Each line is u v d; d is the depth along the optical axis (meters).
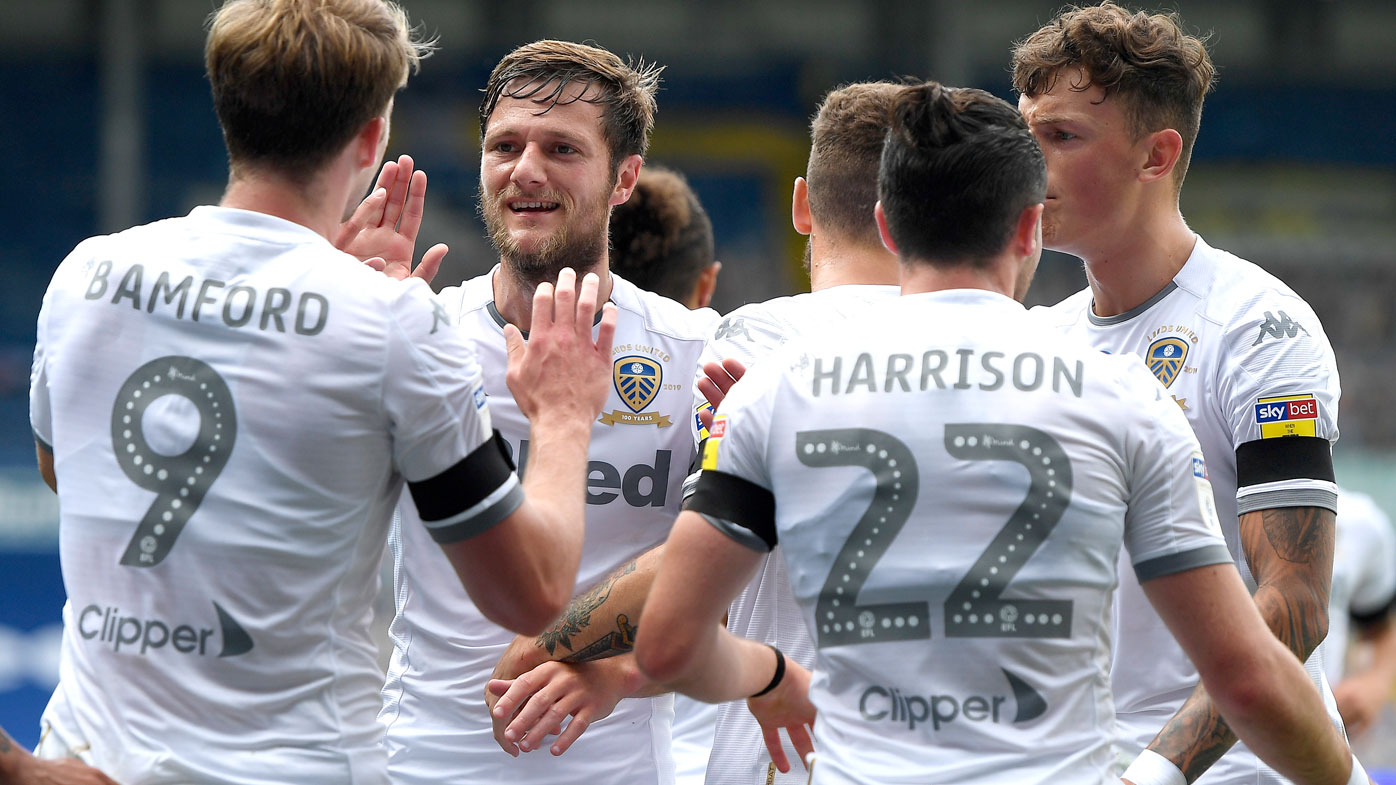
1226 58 27.08
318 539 2.77
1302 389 3.60
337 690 2.85
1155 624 3.82
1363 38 26.94
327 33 2.84
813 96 27.12
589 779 4.05
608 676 3.77
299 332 2.76
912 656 2.60
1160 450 2.68
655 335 4.18
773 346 3.79
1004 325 2.74
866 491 2.64
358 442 2.78
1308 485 3.54
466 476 2.82
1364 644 7.05
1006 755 2.53
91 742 2.71
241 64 2.83
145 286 2.82
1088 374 2.71
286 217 2.90
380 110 2.97
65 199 25.31
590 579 4.07
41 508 15.39
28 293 24.84
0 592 15.11
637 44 26.77
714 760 3.96
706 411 3.57
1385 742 11.12
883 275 3.95
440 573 4.04
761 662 3.13
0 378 22.19
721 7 26.38
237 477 2.72
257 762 2.72
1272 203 26.94
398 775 4.04
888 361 2.72
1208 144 27.09
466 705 4.00
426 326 2.82
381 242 3.65
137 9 23.81
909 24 26.34
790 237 26.92
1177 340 3.89
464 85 26.27
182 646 2.72
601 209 4.01
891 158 2.85
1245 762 3.77
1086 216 3.88
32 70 25.33
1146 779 3.18
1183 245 3.97
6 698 14.87
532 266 3.94
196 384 2.76
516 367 3.16
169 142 25.77
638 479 4.09
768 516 2.80
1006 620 2.57
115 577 2.75
